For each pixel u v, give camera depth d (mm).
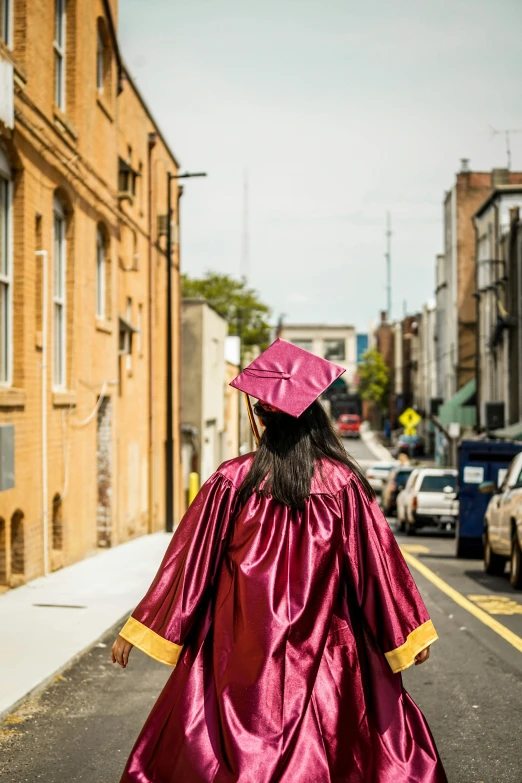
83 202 16062
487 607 11570
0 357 12266
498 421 38812
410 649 3410
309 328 122500
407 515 26609
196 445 36906
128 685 7484
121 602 11250
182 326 37281
